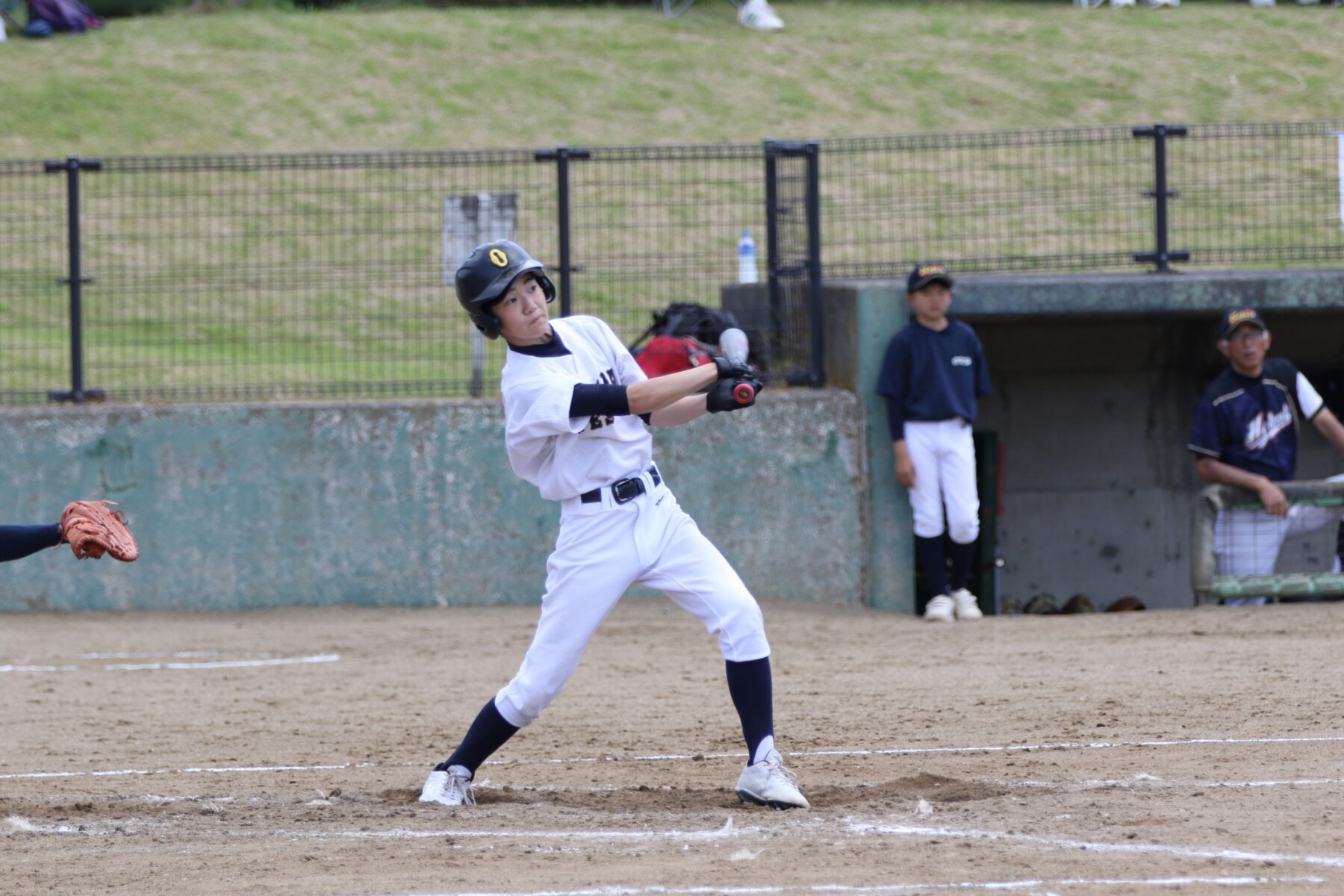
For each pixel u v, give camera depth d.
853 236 59.94
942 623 36.59
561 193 41.00
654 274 49.41
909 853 14.38
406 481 39.84
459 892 13.29
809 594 40.22
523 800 18.17
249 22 102.75
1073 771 18.86
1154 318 46.25
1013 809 16.42
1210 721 22.09
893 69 95.44
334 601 39.81
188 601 39.53
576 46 99.31
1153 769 18.70
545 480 17.25
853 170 66.56
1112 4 107.38
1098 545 49.66
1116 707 23.70
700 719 24.81
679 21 105.50
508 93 90.81
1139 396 49.47
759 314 45.50
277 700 27.64
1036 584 49.53
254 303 52.97
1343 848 14.02
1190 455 49.66
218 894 13.47
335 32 100.75
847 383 41.16
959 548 38.72
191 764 21.64
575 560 17.14
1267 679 25.45
